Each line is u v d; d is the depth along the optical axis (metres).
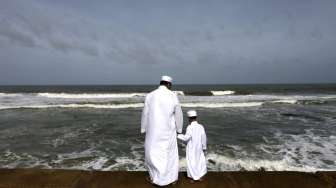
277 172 4.14
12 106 24.36
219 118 18.48
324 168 8.04
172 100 3.49
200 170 3.90
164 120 3.45
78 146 10.72
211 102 29.52
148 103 3.57
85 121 17.02
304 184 3.71
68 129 14.31
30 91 52.88
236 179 3.88
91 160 8.88
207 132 13.57
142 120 3.64
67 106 24.77
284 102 28.69
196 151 3.93
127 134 13.09
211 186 3.64
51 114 20.25
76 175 3.92
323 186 3.65
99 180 3.77
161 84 3.65
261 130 14.17
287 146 10.73
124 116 19.33
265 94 44.12
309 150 10.12
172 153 3.54
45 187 3.53
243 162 8.52
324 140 11.84
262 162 8.54
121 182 3.71
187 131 3.95
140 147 10.59
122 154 9.59
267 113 21.19
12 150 10.07
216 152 9.74
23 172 3.99
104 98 34.66
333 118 18.64
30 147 10.52
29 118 18.17
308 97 36.97
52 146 10.69
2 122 16.47
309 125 15.79
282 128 14.76
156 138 3.45
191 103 27.89
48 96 36.47
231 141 11.56
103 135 12.83
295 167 8.12
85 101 30.19
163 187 3.54
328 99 33.31
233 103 27.53
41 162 8.67
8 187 3.51
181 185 3.66
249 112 21.80
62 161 8.77
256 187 3.62
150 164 3.52
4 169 4.09
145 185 3.62
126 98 34.62
